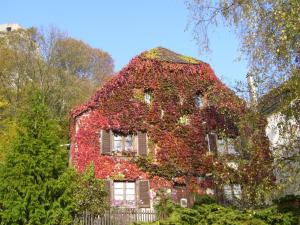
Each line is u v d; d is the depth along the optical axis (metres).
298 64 12.91
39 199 15.22
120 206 21.61
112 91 23.64
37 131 16.36
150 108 23.91
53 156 16.00
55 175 15.94
